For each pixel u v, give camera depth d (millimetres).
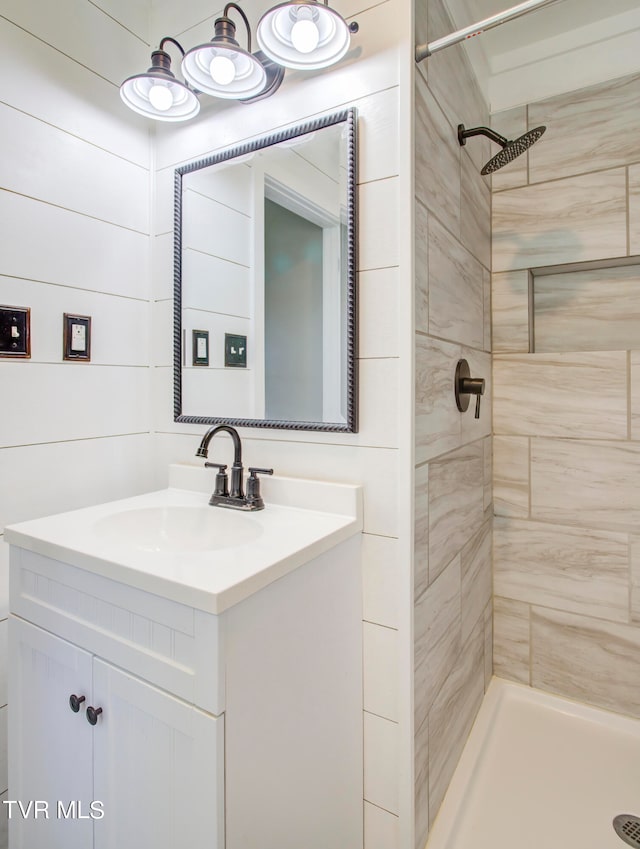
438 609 1229
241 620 750
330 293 1132
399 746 1086
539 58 1693
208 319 1366
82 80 1279
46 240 1205
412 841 1083
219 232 1340
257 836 796
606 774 1388
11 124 1125
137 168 1440
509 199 1752
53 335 1228
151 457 1498
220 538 1146
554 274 1804
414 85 1046
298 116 1191
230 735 730
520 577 1769
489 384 1744
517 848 1161
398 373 1051
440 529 1239
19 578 1012
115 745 833
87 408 1316
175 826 754
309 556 914
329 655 1000
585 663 1667
